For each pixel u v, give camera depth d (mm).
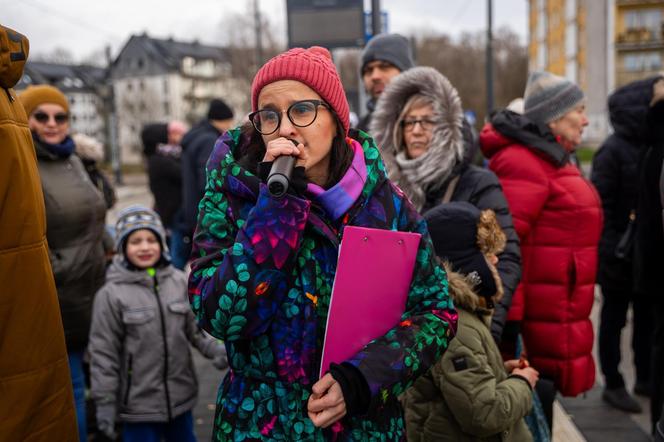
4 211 1560
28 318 1599
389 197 1660
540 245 3127
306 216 1487
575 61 49750
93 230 3328
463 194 2844
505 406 2109
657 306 3408
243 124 1719
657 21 45812
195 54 81062
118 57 79375
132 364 3219
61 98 3350
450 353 2107
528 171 3078
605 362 4195
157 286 3305
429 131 2885
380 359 1500
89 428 3842
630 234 3961
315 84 1562
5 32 1595
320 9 8734
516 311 2998
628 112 4172
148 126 6359
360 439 1581
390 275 1564
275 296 1526
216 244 1583
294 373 1550
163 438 3467
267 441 1543
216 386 4766
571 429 3607
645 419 4004
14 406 1577
